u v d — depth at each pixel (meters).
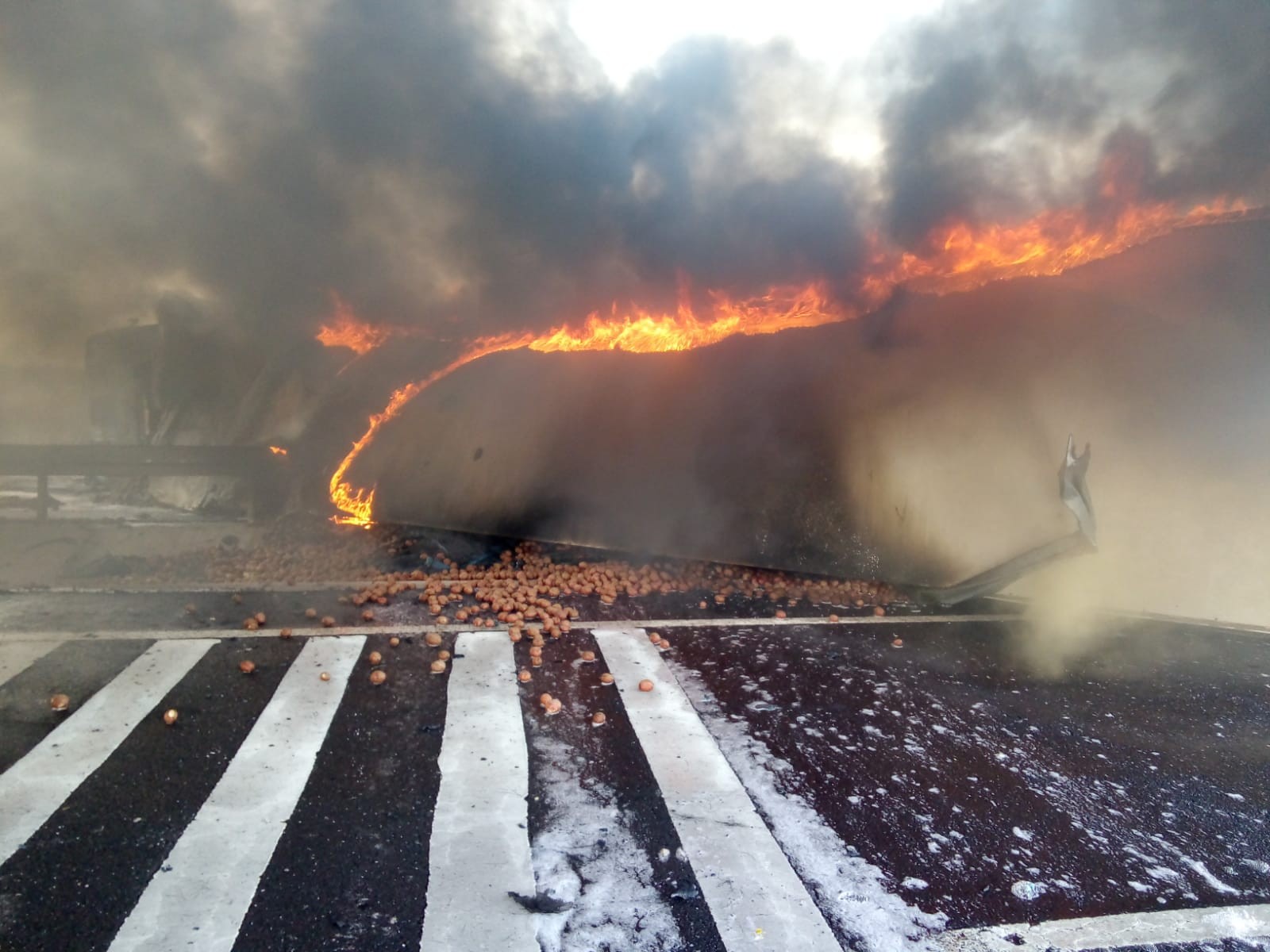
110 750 3.73
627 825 3.24
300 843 3.04
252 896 2.73
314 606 6.21
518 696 4.54
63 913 2.61
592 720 4.24
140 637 5.32
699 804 3.42
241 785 3.46
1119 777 3.88
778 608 6.57
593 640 5.56
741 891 2.85
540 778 3.60
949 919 2.75
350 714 4.22
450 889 2.81
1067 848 3.22
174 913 2.63
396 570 7.57
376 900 2.74
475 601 6.48
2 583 6.68
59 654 4.94
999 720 4.49
